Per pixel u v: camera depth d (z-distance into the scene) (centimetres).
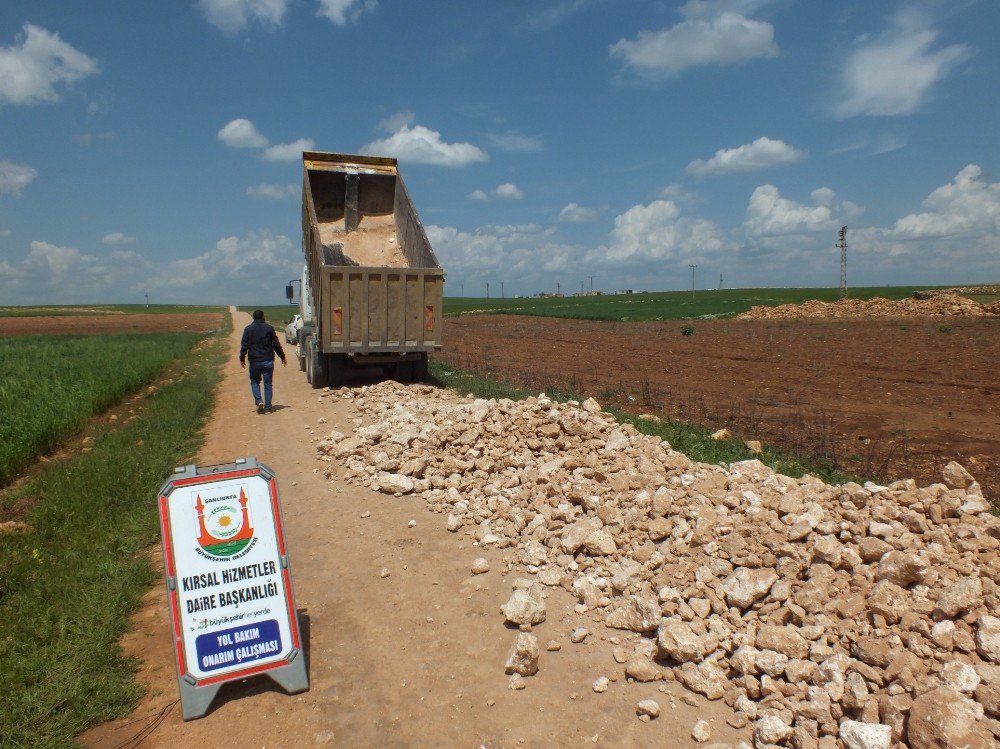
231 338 4203
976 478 767
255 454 984
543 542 598
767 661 382
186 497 416
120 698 400
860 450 904
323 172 1675
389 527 672
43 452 1078
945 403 1263
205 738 369
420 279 1474
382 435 930
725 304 7131
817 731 339
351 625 486
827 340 2664
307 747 358
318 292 1483
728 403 1298
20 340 4094
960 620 369
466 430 860
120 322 7612
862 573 424
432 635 468
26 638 457
